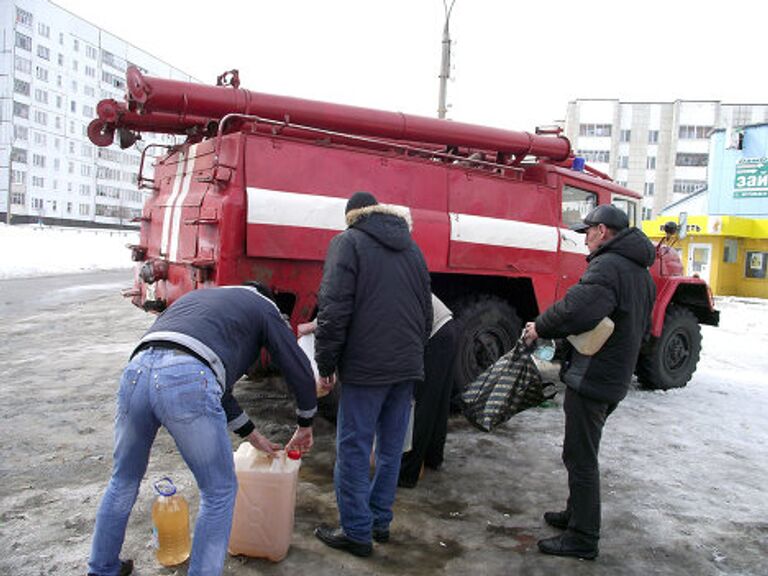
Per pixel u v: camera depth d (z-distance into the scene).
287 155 4.51
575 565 3.12
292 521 3.06
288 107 5.07
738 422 5.79
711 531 3.54
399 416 3.21
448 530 3.43
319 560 3.02
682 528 3.57
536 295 5.95
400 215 3.18
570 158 6.69
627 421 5.69
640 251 3.15
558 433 5.20
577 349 3.11
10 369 6.77
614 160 60.28
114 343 8.52
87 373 6.60
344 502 3.06
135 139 5.48
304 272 4.49
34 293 14.96
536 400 3.62
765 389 7.29
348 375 3.02
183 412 2.33
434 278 5.66
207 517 2.42
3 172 73.44
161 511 2.87
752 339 11.86
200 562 2.40
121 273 22.98
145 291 5.82
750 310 17.16
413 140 5.64
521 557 3.17
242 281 4.27
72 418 5.03
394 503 3.75
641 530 3.52
